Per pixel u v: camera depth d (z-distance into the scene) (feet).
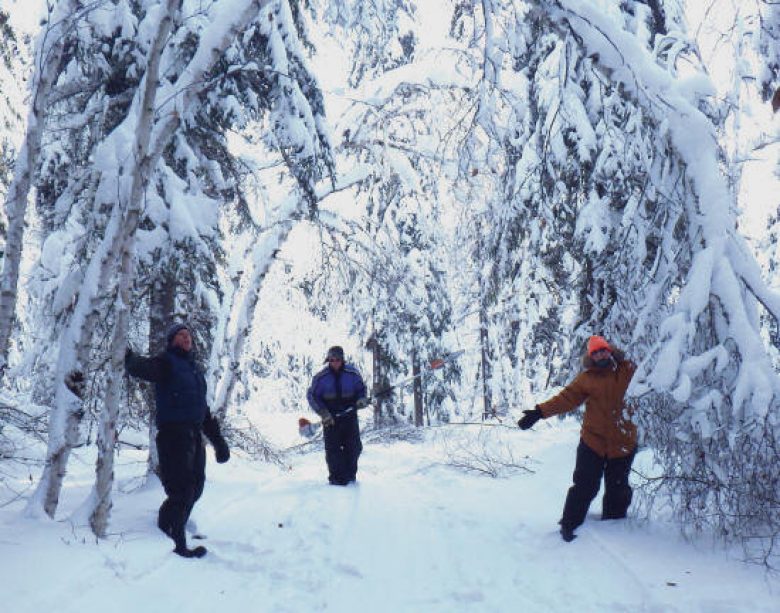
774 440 14.52
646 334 17.38
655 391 15.37
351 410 27.32
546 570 14.84
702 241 16.39
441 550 16.79
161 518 15.69
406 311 56.39
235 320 38.73
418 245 57.00
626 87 16.90
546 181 29.09
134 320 27.63
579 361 32.35
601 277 29.60
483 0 20.12
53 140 27.58
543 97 29.66
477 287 64.54
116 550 14.28
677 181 17.19
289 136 26.73
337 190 38.19
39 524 14.82
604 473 18.07
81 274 22.20
